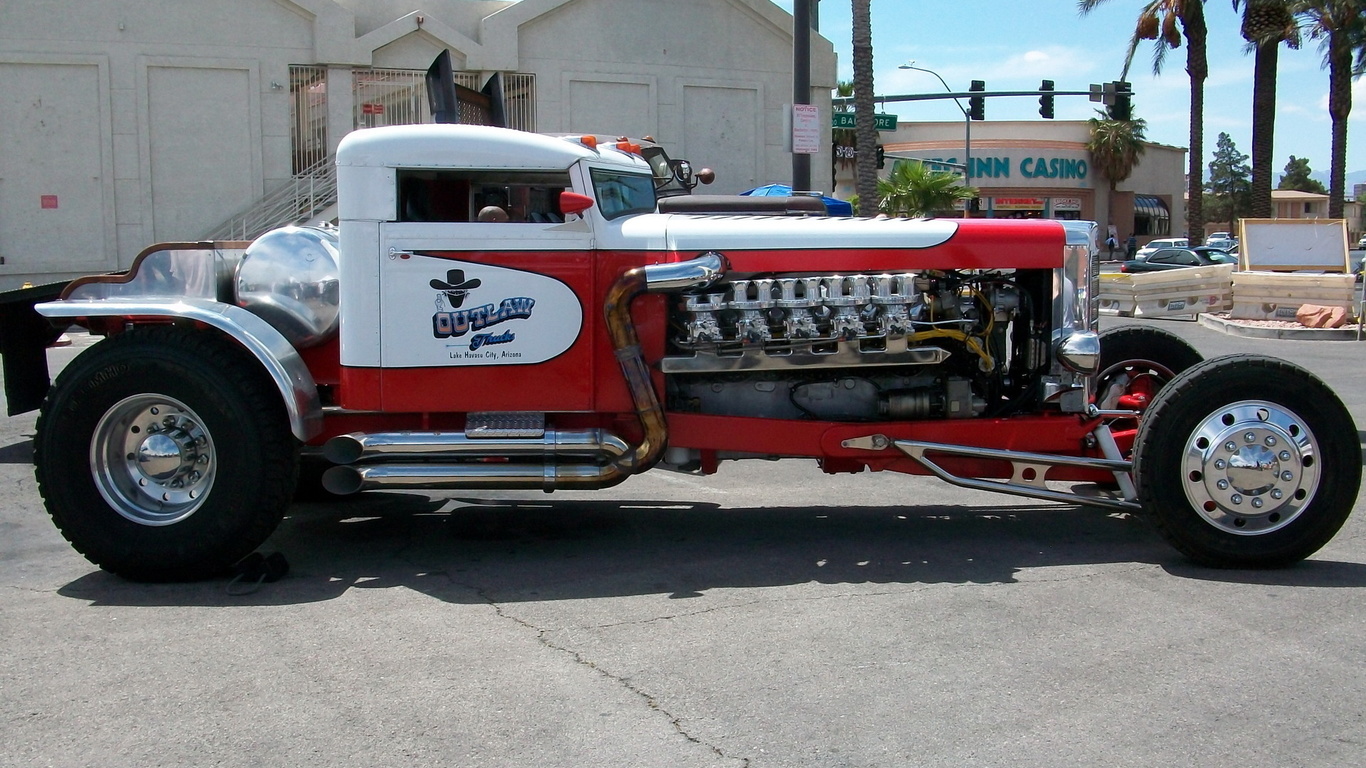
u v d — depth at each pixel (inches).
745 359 210.5
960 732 138.6
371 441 205.2
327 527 246.7
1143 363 262.7
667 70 935.7
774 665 160.4
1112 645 167.8
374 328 206.1
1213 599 189.3
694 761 131.5
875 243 213.3
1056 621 178.5
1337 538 230.7
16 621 181.9
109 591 198.5
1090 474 222.5
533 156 207.9
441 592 197.0
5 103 781.9
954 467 221.3
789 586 198.7
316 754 133.9
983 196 2220.7
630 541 232.1
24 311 240.7
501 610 186.5
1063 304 220.5
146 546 198.4
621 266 209.5
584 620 180.9
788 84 975.6
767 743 136.0
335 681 155.8
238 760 132.4
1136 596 191.2
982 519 250.1
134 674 158.6
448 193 210.5
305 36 833.5
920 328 217.9
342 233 206.4
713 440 215.0
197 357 198.4
